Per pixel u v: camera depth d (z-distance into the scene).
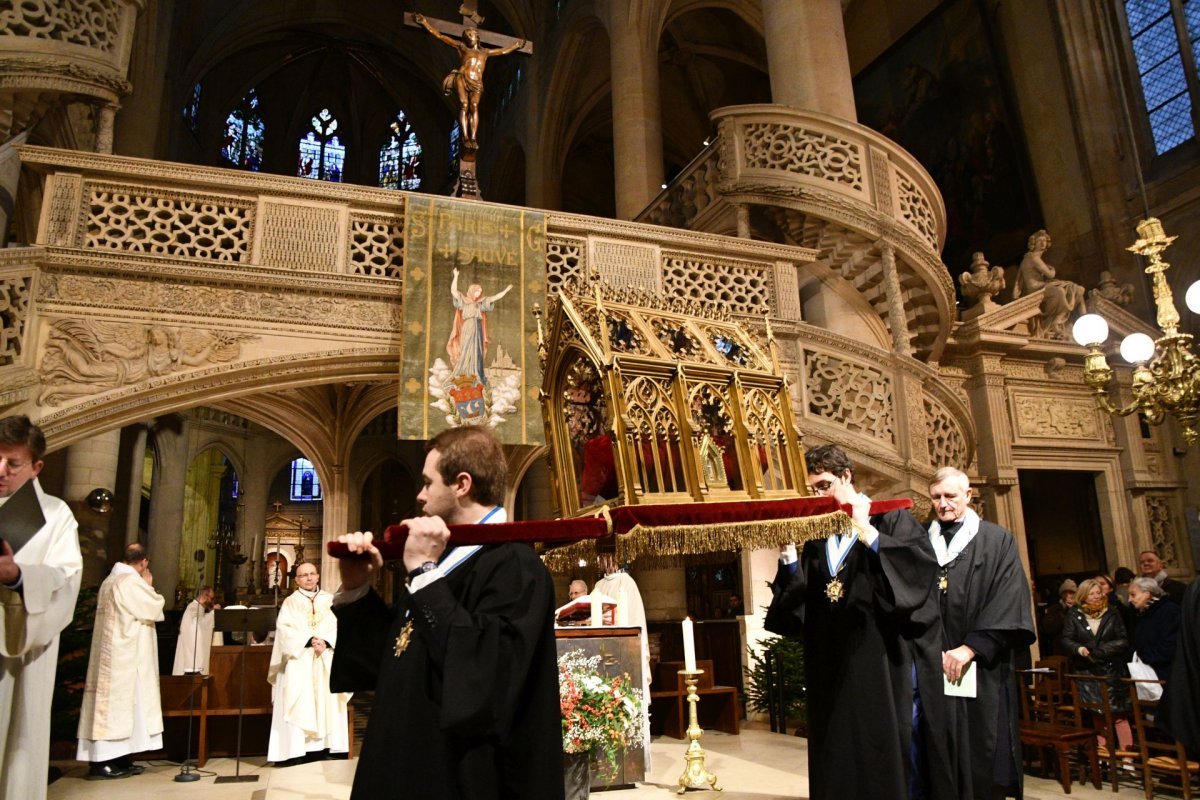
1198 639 4.39
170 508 21.12
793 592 4.08
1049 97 17.86
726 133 10.53
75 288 7.18
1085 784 6.25
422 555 2.24
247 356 7.60
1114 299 14.80
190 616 9.28
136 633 7.67
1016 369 13.24
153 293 7.41
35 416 6.75
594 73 23.75
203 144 29.30
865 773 3.76
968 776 3.94
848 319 10.38
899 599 3.68
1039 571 16.92
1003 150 18.59
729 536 3.62
